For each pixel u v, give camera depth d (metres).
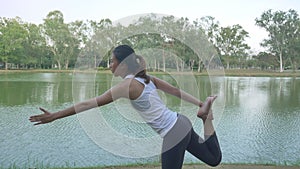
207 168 3.46
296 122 8.43
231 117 9.12
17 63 48.16
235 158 5.04
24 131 6.68
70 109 1.81
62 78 25.88
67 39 38.19
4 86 18.53
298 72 44.53
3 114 9.13
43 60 48.34
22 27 46.12
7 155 5.03
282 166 3.63
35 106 10.92
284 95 16.11
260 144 6.08
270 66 51.53
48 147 5.45
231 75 37.84
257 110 10.70
